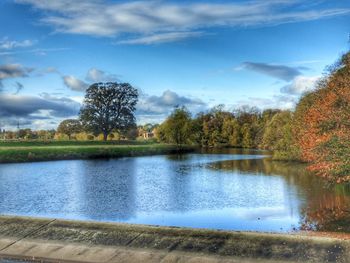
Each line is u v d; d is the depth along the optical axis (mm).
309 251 8242
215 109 133250
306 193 25938
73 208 22984
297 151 47969
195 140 126938
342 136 21219
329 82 32594
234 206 22734
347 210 19516
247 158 67062
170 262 8289
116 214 21094
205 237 9164
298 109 48969
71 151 74000
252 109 131625
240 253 8398
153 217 20062
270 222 18031
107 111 127500
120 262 8398
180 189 30469
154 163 60312
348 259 7844
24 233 9984
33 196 27672
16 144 92812
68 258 8688
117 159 71750
